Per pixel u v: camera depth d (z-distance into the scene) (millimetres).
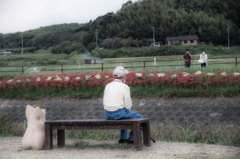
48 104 13266
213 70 14242
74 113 12234
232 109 10266
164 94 12047
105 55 106625
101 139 6855
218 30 145125
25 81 14844
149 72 13859
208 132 6871
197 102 11172
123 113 5230
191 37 136625
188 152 4852
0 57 118188
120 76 5523
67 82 14047
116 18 182625
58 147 5633
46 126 5379
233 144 6062
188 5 179875
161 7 177250
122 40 143000
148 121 5402
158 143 5832
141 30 159500
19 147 5648
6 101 14156
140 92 12492
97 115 11812
